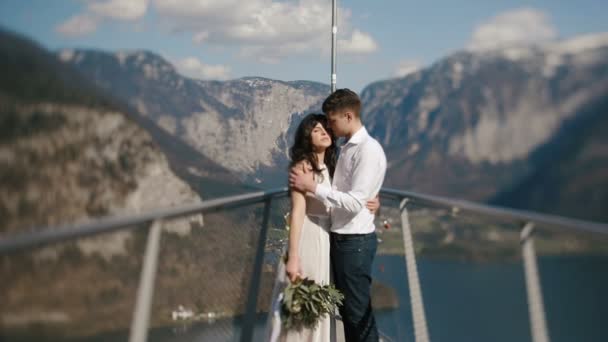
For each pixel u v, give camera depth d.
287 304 3.20
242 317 3.20
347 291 3.41
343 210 3.36
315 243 3.32
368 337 3.47
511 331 2.13
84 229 1.68
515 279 2.09
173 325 2.34
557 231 1.83
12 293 1.49
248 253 3.25
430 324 2.87
